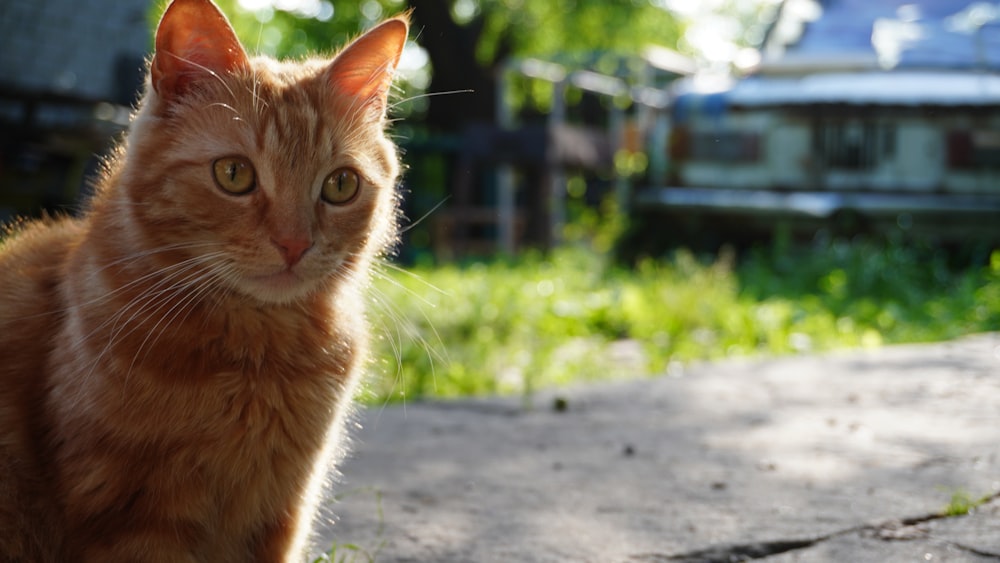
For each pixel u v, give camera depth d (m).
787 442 1.10
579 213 3.82
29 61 2.61
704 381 1.47
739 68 3.07
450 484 0.99
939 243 2.76
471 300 2.27
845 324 2.18
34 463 0.75
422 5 4.48
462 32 4.54
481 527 0.90
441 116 4.57
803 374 1.50
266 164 0.77
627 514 0.92
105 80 2.79
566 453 1.08
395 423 1.21
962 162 2.68
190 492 0.75
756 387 1.41
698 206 2.96
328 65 0.81
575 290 2.62
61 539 0.75
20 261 0.81
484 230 4.39
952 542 0.85
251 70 0.79
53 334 0.77
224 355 0.76
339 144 0.79
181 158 0.76
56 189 2.25
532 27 5.66
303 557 0.84
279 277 0.77
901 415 1.19
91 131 2.10
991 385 1.35
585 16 5.74
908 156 2.72
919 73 2.74
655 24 6.22
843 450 1.07
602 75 4.57
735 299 2.47
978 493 0.94
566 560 0.84
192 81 0.78
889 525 0.88
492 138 3.62
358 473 1.02
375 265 0.86
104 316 0.75
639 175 3.22
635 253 3.21
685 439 1.12
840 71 2.83
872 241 2.81
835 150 2.78
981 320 2.17
